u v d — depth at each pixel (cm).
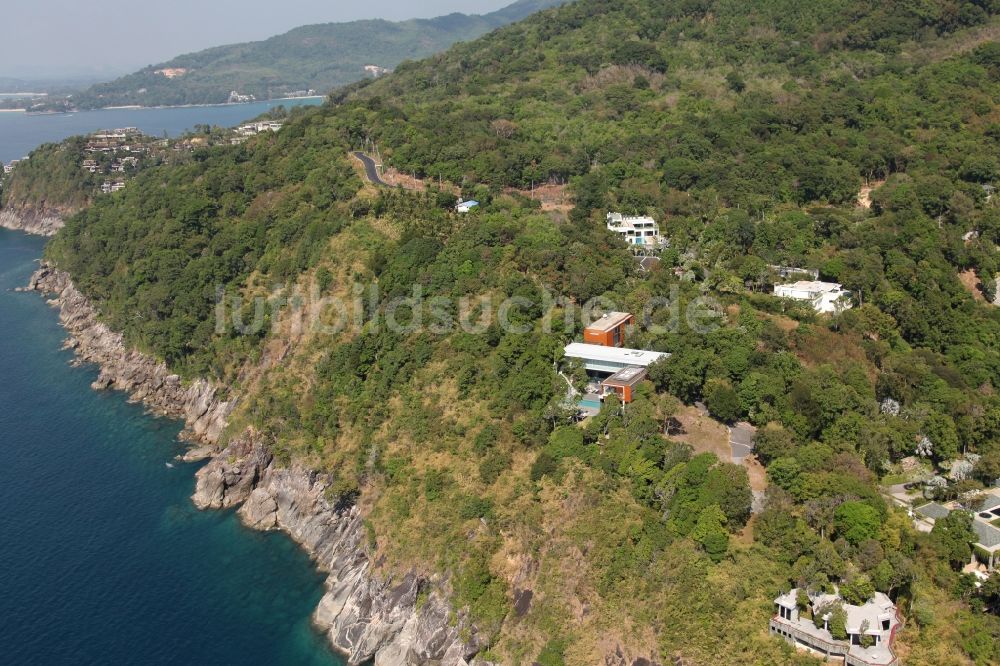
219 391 16875
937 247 16238
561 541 10481
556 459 11438
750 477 10750
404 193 18462
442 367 13738
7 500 14162
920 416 12131
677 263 16150
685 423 11969
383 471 12781
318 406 14450
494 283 14812
